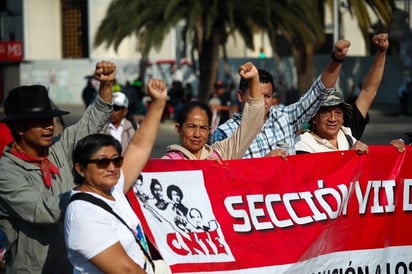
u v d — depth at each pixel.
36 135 6.46
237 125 8.97
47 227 6.54
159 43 35.62
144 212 7.17
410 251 8.74
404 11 54.78
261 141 8.73
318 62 56.84
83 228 5.79
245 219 7.62
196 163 7.46
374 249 8.52
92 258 5.77
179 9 35.16
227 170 7.59
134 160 6.70
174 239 7.26
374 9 42.97
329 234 8.13
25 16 71.31
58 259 6.62
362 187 8.41
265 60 58.00
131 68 63.06
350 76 55.69
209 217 7.46
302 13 35.59
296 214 7.91
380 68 9.62
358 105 9.71
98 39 37.41
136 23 35.72
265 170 7.80
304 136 9.09
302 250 7.89
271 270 7.70
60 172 6.80
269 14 34.50
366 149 8.41
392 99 55.97
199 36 36.19
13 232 6.55
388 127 40.28
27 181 6.48
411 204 8.74
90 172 6.00
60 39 73.50
